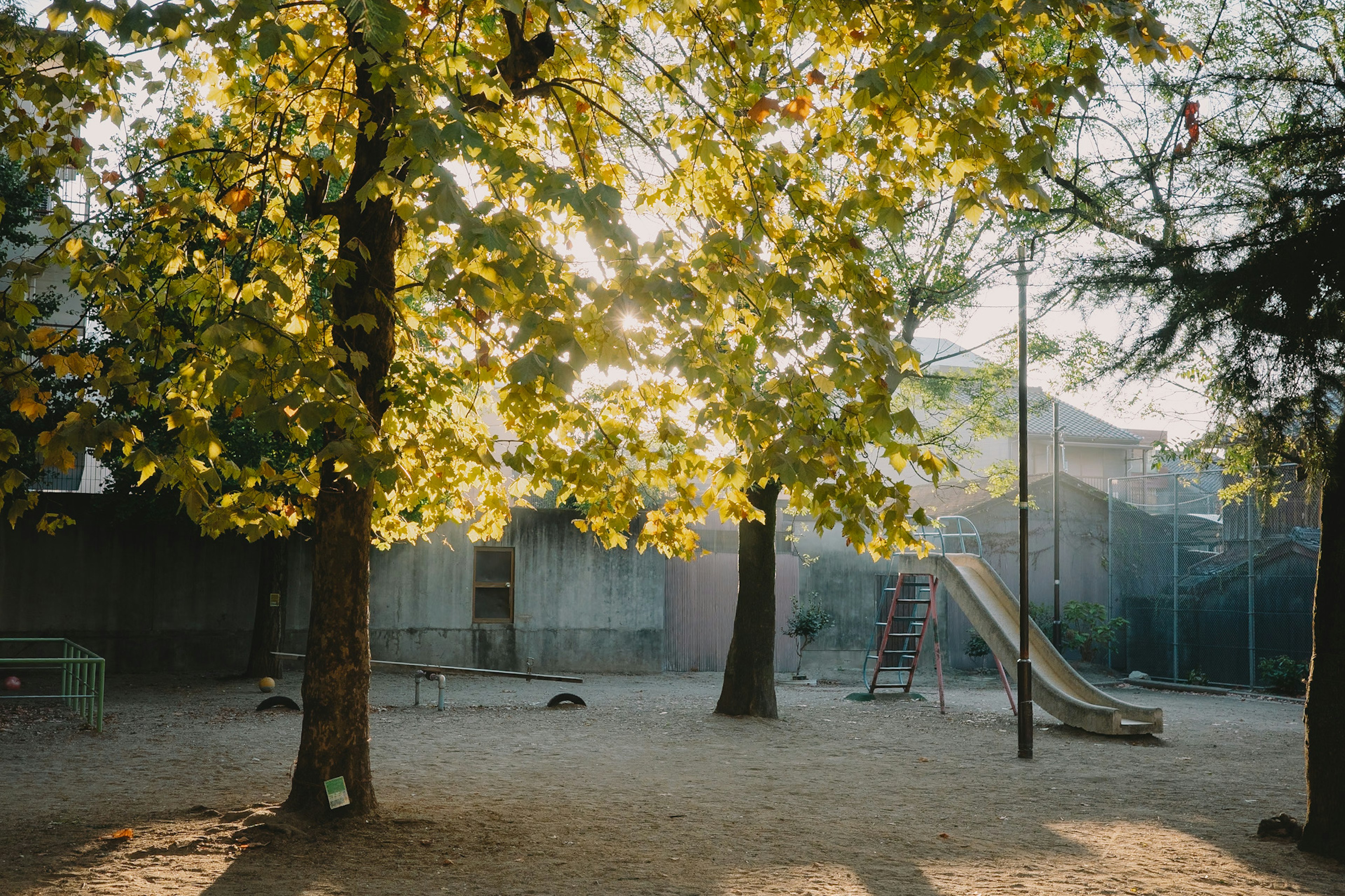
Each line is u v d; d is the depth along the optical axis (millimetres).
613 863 6922
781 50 7047
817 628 23578
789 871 6836
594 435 7211
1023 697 12484
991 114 5715
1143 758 12664
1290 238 7348
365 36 4438
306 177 6863
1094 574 27344
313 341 5309
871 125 6176
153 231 7258
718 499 7004
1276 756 12922
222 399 4918
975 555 19422
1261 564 22953
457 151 4617
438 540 22219
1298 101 7797
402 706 16344
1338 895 6594
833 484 6246
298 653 20047
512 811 8523
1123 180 8492
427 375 7727
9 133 6812
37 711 14594
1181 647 24484
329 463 7281
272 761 10844
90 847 6836
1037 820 8812
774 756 12273
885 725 15305
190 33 5047
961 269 15383
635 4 7195
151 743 12055
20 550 19219
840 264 6328
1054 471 24438
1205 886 6719
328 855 6750
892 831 8250
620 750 12367
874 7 6328
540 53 7340
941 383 17516
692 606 24812
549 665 22766
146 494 17375
